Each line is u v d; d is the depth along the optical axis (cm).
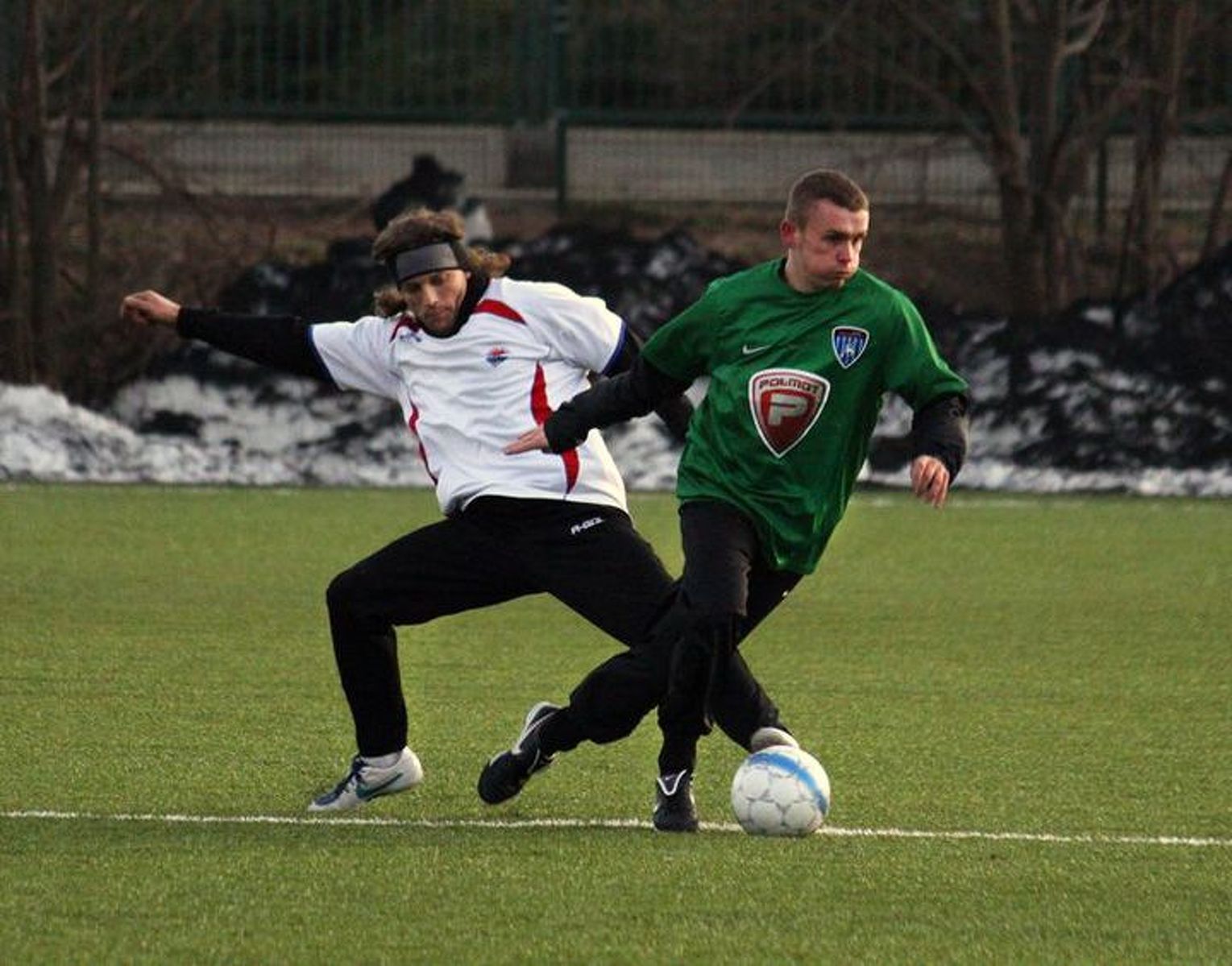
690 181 7862
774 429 2309
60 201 6800
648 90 7875
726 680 2392
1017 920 2025
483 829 2398
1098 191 7381
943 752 2902
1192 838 2383
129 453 6353
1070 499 6138
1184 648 3819
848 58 7562
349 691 2495
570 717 2409
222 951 1902
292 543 5066
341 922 1994
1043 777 2738
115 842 2305
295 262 7194
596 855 2264
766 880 2162
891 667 3603
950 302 7294
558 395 2502
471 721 3108
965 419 2292
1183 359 6431
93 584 4425
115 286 6881
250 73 7619
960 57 7119
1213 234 7062
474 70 7812
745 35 7775
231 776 2689
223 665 3531
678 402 2455
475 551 2481
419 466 6347
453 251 2489
